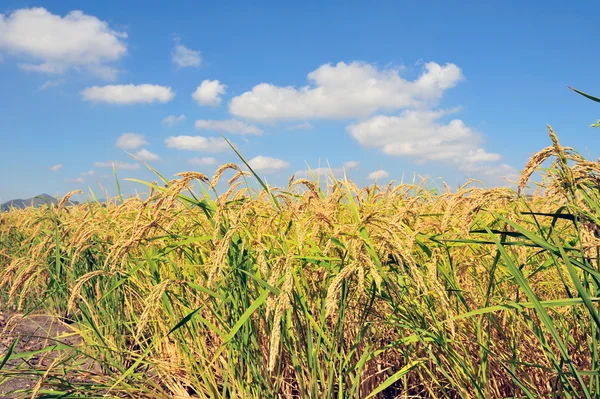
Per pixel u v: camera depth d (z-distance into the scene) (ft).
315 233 11.07
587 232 7.63
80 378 13.15
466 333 10.60
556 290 11.34
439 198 13.97
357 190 13.61
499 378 10.96
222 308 11.70
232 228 8.84
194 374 12.26
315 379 9.59
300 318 10.61
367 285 10.22
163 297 12.42
